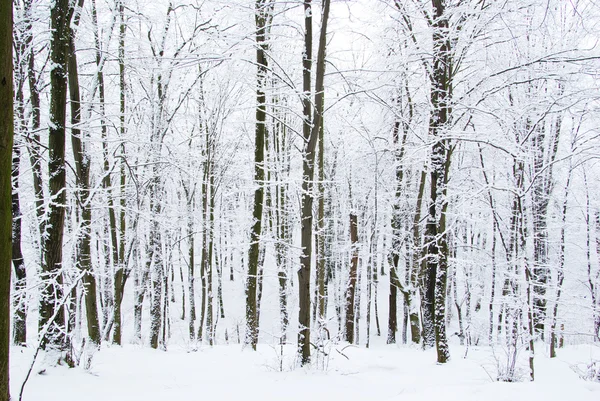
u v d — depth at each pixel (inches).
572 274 611.2
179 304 958.4
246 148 717.9
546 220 470.0
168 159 430.3
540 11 390.3
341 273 787.4
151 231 459.2
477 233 825.5
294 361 279.9
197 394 207.2
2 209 109.0
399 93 470.6
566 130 478.6
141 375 247.0
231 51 292.2
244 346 373.4
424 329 399.2
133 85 505.0
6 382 114.0
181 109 596.4
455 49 331.6
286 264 563.2
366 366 307.9
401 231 568.1
